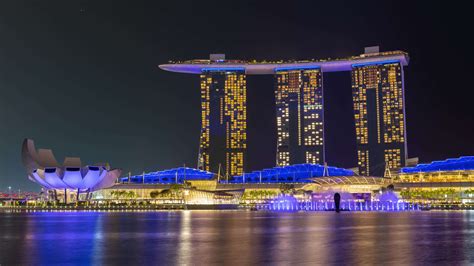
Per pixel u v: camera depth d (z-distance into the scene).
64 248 58.53
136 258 49.12
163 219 134.38
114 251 55.16
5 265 45.09
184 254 51.78
